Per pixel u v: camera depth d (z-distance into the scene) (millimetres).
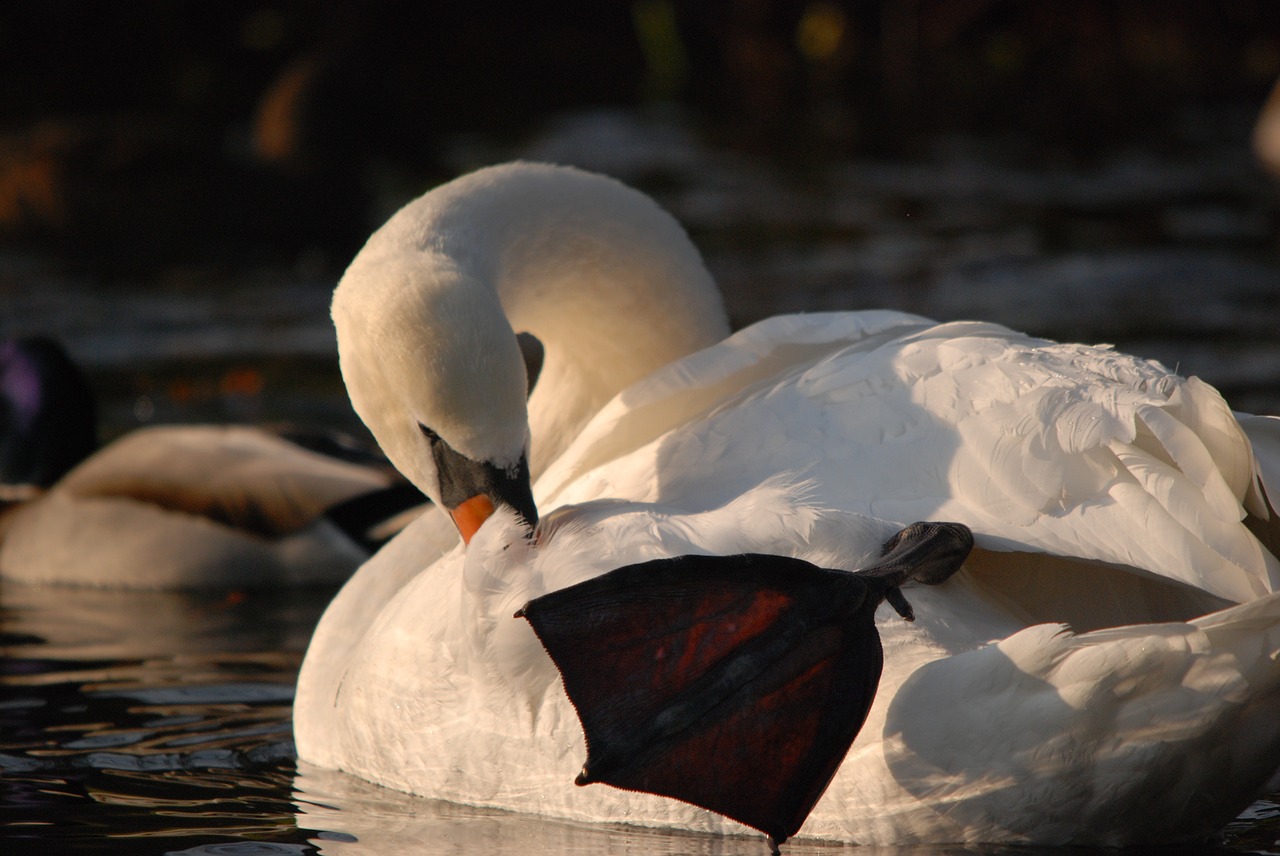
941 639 6520
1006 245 26250
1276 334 19734
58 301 25297
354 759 8219
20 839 7375
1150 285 23016
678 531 6742
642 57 48719
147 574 15070
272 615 13484
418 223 9008
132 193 30562
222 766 8602
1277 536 7062
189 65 44375
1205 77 44531
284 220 30938
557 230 9555
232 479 15352
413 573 9031
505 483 7730
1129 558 6363
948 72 46469
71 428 17109
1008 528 6539
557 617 6387
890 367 7125
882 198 30812
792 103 43031
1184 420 6684
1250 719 6211
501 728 7312
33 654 11648
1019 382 6852
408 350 7711
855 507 6742
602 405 10016
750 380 7914
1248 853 6785
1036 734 6195
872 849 6648
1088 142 36938
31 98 40406
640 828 7121
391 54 46688
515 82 45344
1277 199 29906
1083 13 47188
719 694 6281
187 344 22266
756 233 27906
